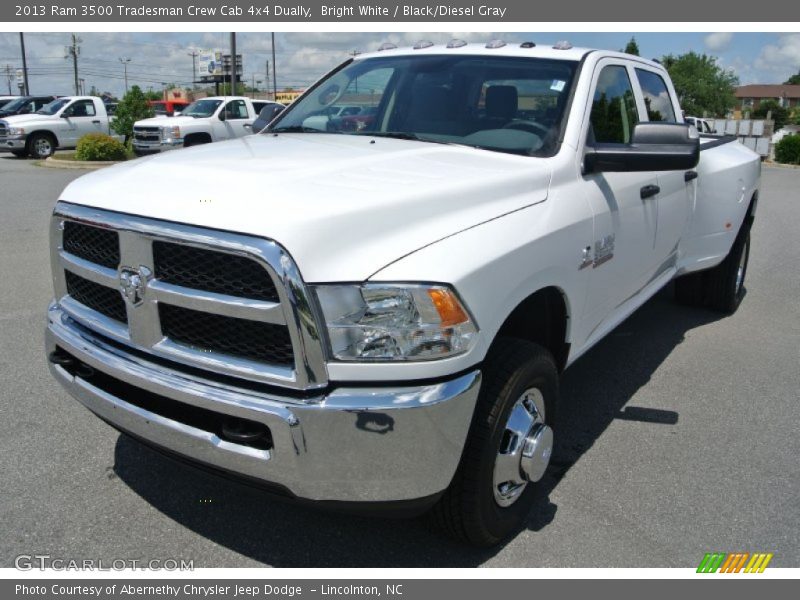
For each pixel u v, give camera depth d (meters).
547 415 3.10
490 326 2.54
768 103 84.12
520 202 2.96
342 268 2.29
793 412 4.34
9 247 8.20
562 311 3.27
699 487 3.46
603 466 3.64
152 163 2.94
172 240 2.38
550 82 3.68
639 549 2.99
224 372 2.41
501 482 2.86
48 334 3.01
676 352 5.36
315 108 4.28
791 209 13.95
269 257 2.22
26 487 3.27
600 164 3.39
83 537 2.96
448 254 2.44
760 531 3.13
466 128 3.65
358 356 2.30
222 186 2.54
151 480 3.37
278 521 3.11
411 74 4.05
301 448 2.30
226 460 2.44
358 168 2.88
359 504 2.42
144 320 2.54
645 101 4.50
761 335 5.81
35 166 19.19
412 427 2.33
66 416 3.96
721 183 5.34
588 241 3.28
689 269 5.31
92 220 2.63
